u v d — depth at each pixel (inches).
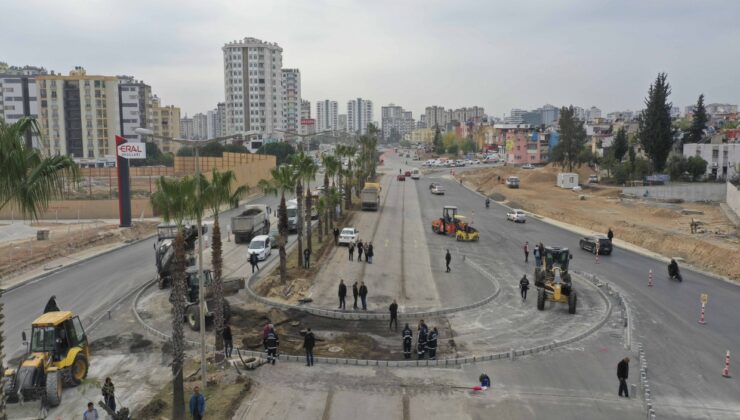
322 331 1212.5
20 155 584.7
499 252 2127.2
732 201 3358.8
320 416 828.6
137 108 6589.6
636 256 2117.4
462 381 964.6
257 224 2298.2
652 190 3991.1
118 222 2792.8
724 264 1871.3
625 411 860.6
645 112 4685.0
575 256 2082.9
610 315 1359.5
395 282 1635.1
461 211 3331.7
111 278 1676.9
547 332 1222.3
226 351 1051.9
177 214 859.4
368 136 5007.4
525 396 908.6
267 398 887.1
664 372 1018.1
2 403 617.3
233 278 1592.0
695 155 4726.9
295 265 1809.8
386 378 973.8
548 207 3410.4
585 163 6200.8
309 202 1876.2
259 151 6545.3
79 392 887.7
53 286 1581.0
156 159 6289.4
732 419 841.5
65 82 6166.3
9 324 1232.8
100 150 6294.3
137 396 888.9
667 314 1371.8
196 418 778.8
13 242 2180.1
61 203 2962.6
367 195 3191.4
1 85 6496.1
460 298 1475.1
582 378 984.9
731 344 1167.0
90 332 1192.8
